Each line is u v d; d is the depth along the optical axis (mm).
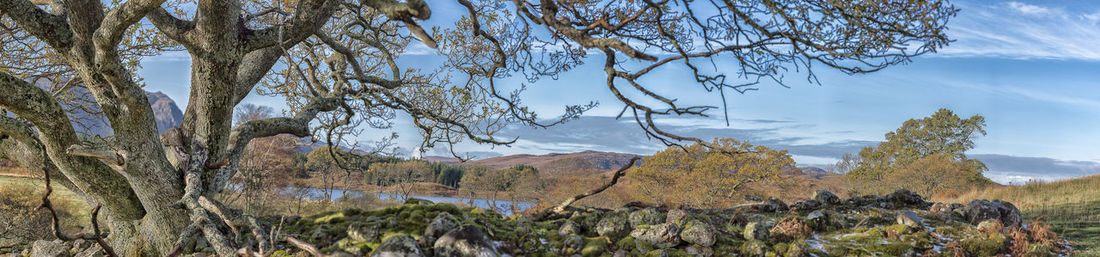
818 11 5371
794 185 39781
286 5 10211
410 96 11789
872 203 11281
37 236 15750
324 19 7035
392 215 7227
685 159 41094
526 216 8742
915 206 11227
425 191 78438
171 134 7887
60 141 6895
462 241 5383
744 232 7465
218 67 6930
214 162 7797
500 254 5977
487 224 6832
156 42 11539
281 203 35438
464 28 10555
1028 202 14734
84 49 6512
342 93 9398
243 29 6957
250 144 28406
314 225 7422
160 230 7465
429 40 3514
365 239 6051
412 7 3438
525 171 61281
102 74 6477
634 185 42688
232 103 7641
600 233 7090
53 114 6648
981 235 7922
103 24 5859
